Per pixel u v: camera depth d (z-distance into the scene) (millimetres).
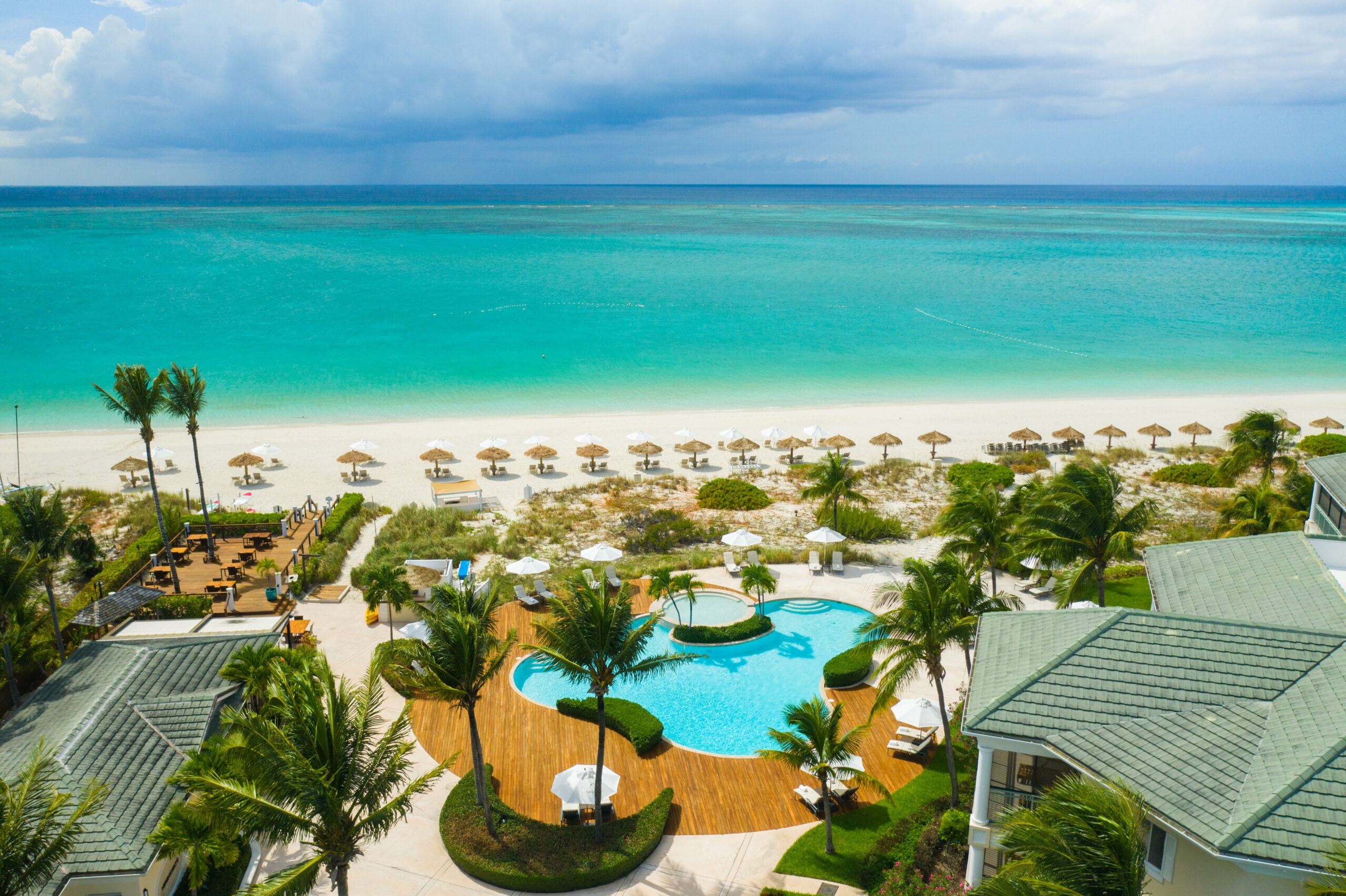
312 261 160875
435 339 97562
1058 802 14680
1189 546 26000
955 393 80000
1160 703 18203
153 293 123562
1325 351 95750
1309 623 20516
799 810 24781
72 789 21297
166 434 66250
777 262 164875
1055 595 31094
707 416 72250
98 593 37031
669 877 22047
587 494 55594
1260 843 14469
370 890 21719
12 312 108625
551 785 26203
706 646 35156
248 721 18422
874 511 51438
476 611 23609
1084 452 62594
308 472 58062
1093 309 118125
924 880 21297
